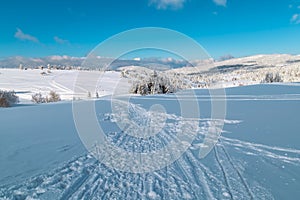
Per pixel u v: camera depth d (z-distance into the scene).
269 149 5.21
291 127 7.04
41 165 4.45
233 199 3.13
